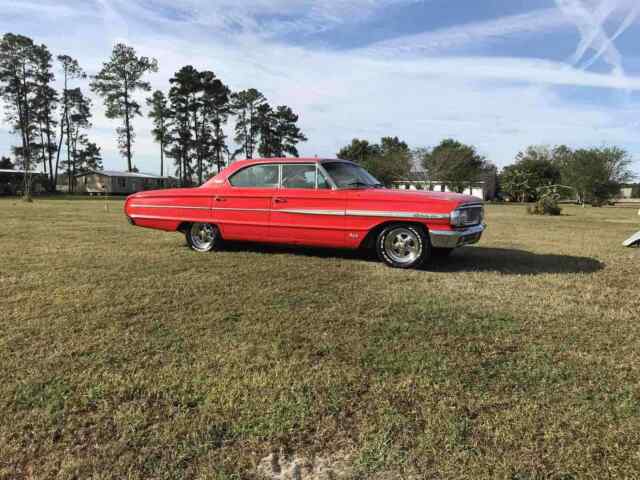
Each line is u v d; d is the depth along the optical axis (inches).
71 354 114.4
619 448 77.3
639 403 92.1
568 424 84.6
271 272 211.6
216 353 115.7
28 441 79.0
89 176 2247.8
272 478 70.5
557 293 178.5
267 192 249.9
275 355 114.7
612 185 1768.0
